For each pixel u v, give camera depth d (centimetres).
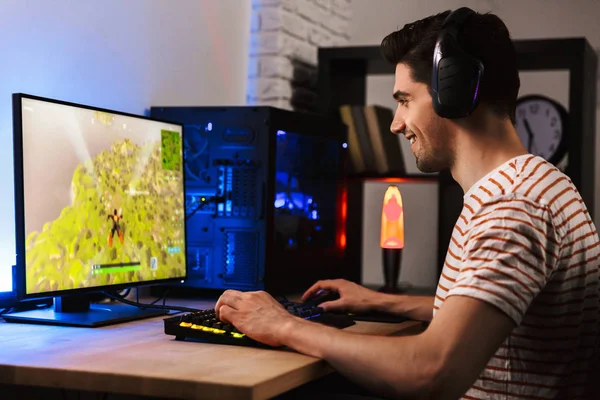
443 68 123
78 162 154
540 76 381
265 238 195
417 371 107
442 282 127
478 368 106
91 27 192
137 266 169
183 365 111
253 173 197
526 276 108
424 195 396
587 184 279
